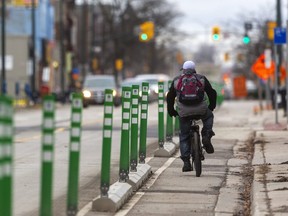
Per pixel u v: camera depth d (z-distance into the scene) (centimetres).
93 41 19588
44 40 18300
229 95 19500
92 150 4666
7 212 1551
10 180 1563
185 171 3475
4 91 11712
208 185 3166
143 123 3459
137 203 2750
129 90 2897
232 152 4484
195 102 3284
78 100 2109
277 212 2402
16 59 16088
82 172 3619
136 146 3142
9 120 1552
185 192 2994
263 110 10675
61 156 4281
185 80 3288
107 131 2539
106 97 2523
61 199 2850
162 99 4200
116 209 2580
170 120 4519
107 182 2564
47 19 19525
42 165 1827
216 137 5594
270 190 2827
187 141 3428
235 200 2825
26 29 17638
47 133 1816
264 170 3453
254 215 2389
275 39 6388
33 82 13438
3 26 11756
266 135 5472
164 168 3716
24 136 5841
